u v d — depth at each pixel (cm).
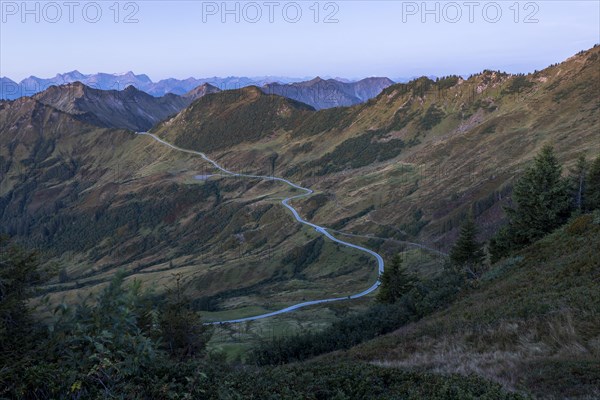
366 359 1984
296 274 19225
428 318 2769
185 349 1878
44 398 502
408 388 924
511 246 4622
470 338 1789
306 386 877
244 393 743
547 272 2456
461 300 2970
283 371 1079
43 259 629
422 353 1806
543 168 4381
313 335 3494
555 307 1739
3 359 504
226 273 19850
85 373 517
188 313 2050
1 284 565
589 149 19275
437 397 846
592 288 1816
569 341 1402
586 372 1106
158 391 572
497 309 2081
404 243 19362
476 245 5466
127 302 543
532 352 1416
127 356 545
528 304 1902
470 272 4019
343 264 18938
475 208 18112
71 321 536
